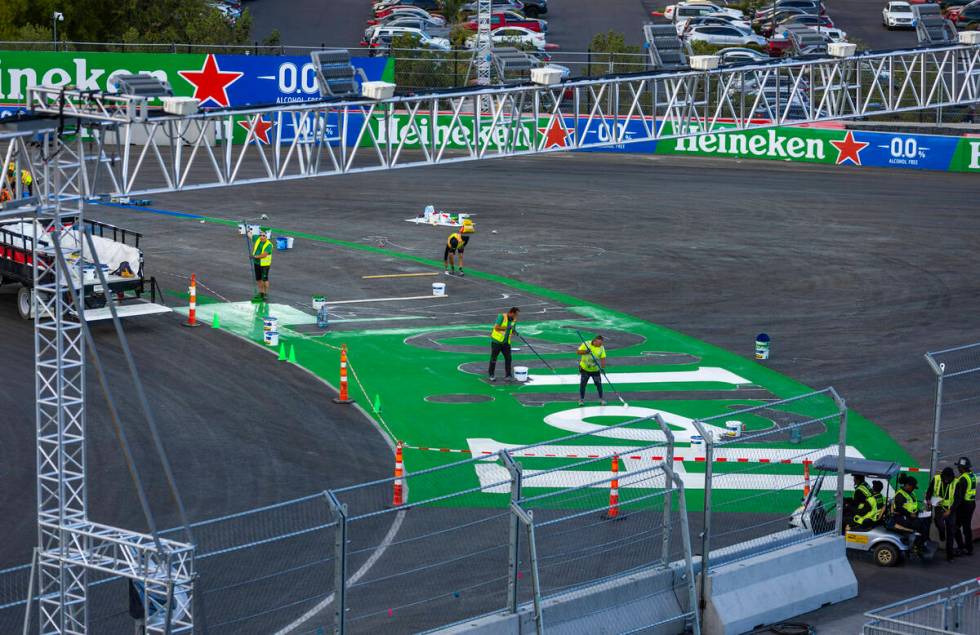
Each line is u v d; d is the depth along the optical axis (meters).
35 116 20.62
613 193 55.34
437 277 41.09
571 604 18.22
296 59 62.34
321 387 30.19
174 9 73.06
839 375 32.12
